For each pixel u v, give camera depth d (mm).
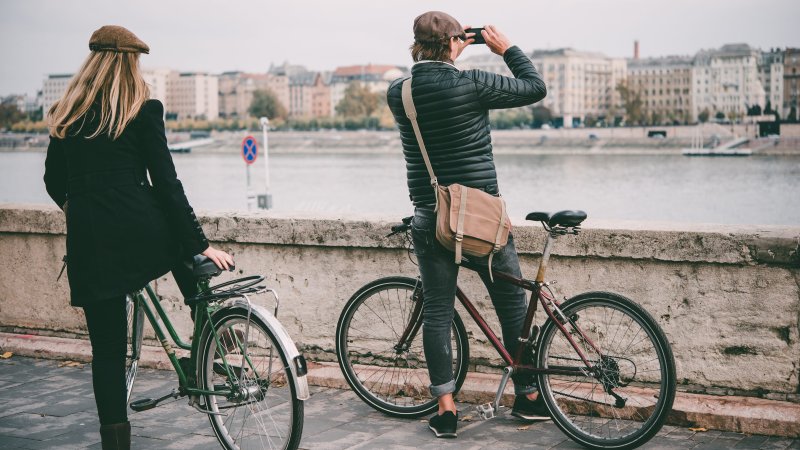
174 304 5488
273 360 3611
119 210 3420
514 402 4246
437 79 3773
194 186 97875
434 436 4012
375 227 4848
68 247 3488
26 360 5590
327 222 4969
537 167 126500
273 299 5211
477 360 4660
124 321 3582
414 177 3941
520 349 4000
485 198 3785
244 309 3490
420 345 4641
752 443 3816
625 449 3732
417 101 3805
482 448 3832
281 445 3498
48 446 3939
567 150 170875
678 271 4215
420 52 3848
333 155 182500
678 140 163750
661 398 3650
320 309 5082
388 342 4719
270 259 5195
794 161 137875
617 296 3764
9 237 5910
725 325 4148
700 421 4016
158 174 3459
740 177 104875
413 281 4336
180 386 3754
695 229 4184
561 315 3895
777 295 4043
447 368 4023
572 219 3770
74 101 3459
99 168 3438
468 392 4527
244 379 3508
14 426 4234
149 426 4203
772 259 4000
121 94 3455
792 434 3867
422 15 3850
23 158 174125
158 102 3521
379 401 4391
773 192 87125
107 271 3408
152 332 5512
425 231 3912
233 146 196500
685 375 4242
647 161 140750
